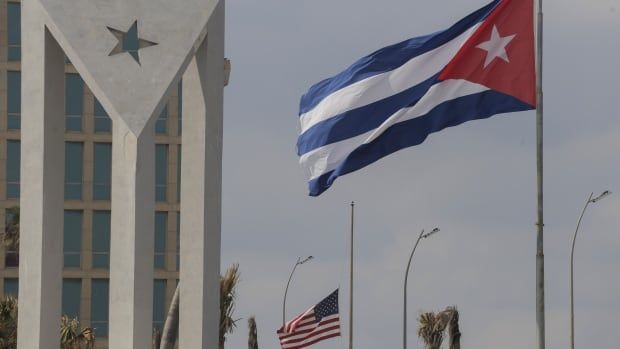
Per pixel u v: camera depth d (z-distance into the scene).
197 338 52.81
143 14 51.31
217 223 53.31
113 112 50.38
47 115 52.31
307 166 55.56
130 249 49.97
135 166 49.94
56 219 52.59
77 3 51.28
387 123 54.59
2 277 131.12
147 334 50.16
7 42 131.75
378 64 54.62
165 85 50.75
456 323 159.75
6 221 131.38
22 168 52.31
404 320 120.88
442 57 54.78
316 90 55.38
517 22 55.00
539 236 57.09
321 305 100.94
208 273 53.03
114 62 50.84
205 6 51.78
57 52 52.50
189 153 53.22
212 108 53.19
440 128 54.78
